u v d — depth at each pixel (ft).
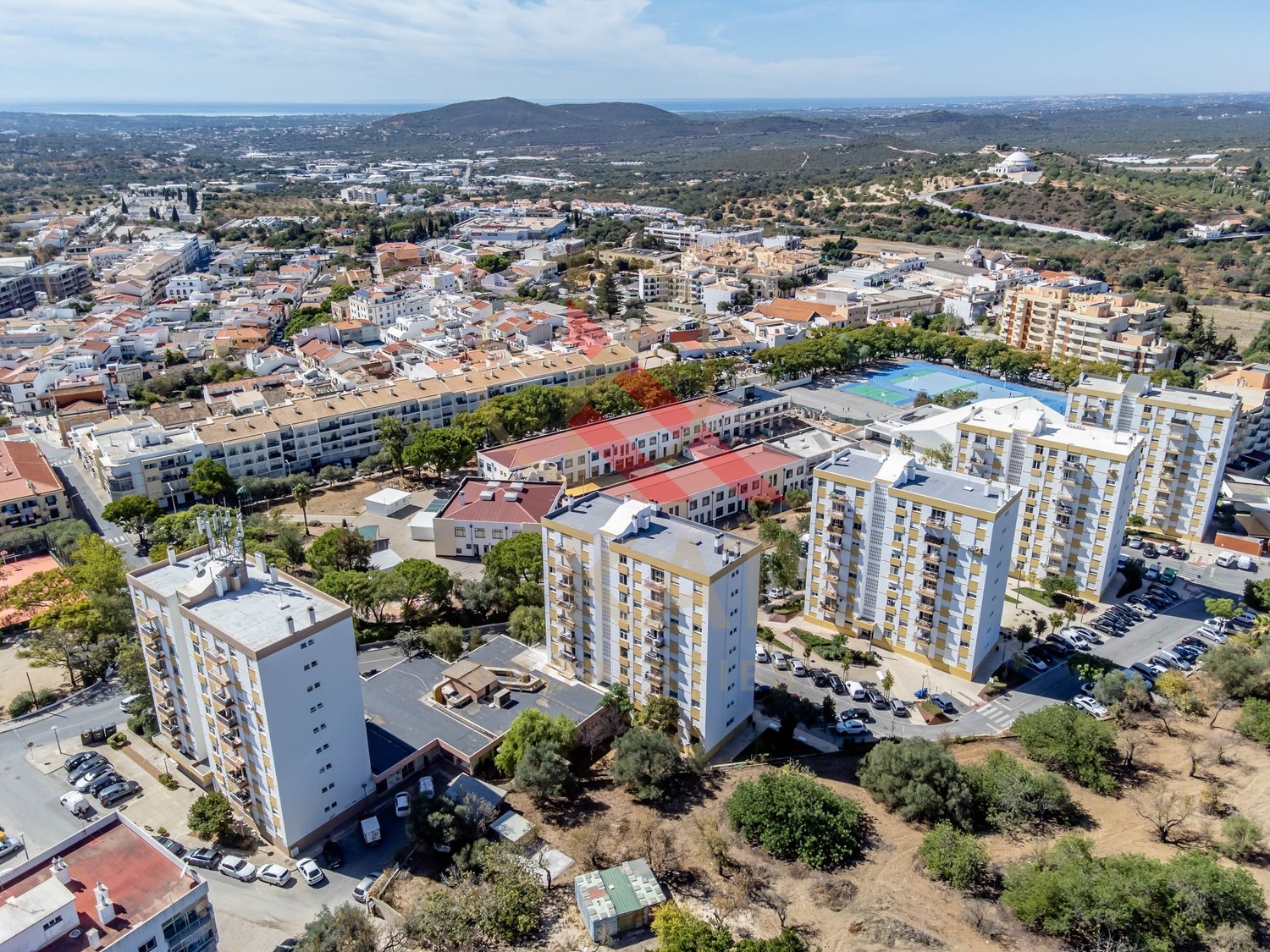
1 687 538.88
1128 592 643.04
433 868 391.45
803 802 405.18
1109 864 368.89
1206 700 517.14
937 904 371.56
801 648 579.07
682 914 347.77
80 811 428.15
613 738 469.16
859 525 560.20
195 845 406.82
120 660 491.72
